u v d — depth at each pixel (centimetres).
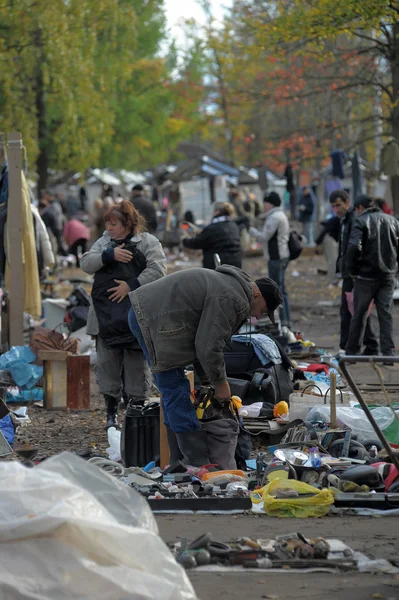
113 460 946
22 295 1519
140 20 5384
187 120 6009
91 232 3234
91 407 1280
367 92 3262
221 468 877
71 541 515
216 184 5353
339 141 4278
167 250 4506
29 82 3838
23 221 1520
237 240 1758
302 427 949
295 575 604
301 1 2477
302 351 1532
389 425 963
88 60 3706
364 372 1499
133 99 5538
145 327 846
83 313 1620
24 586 505
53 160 4700
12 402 1297
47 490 531
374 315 1841
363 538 683
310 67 3472
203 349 822
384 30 2497
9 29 3475
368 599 556
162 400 880
